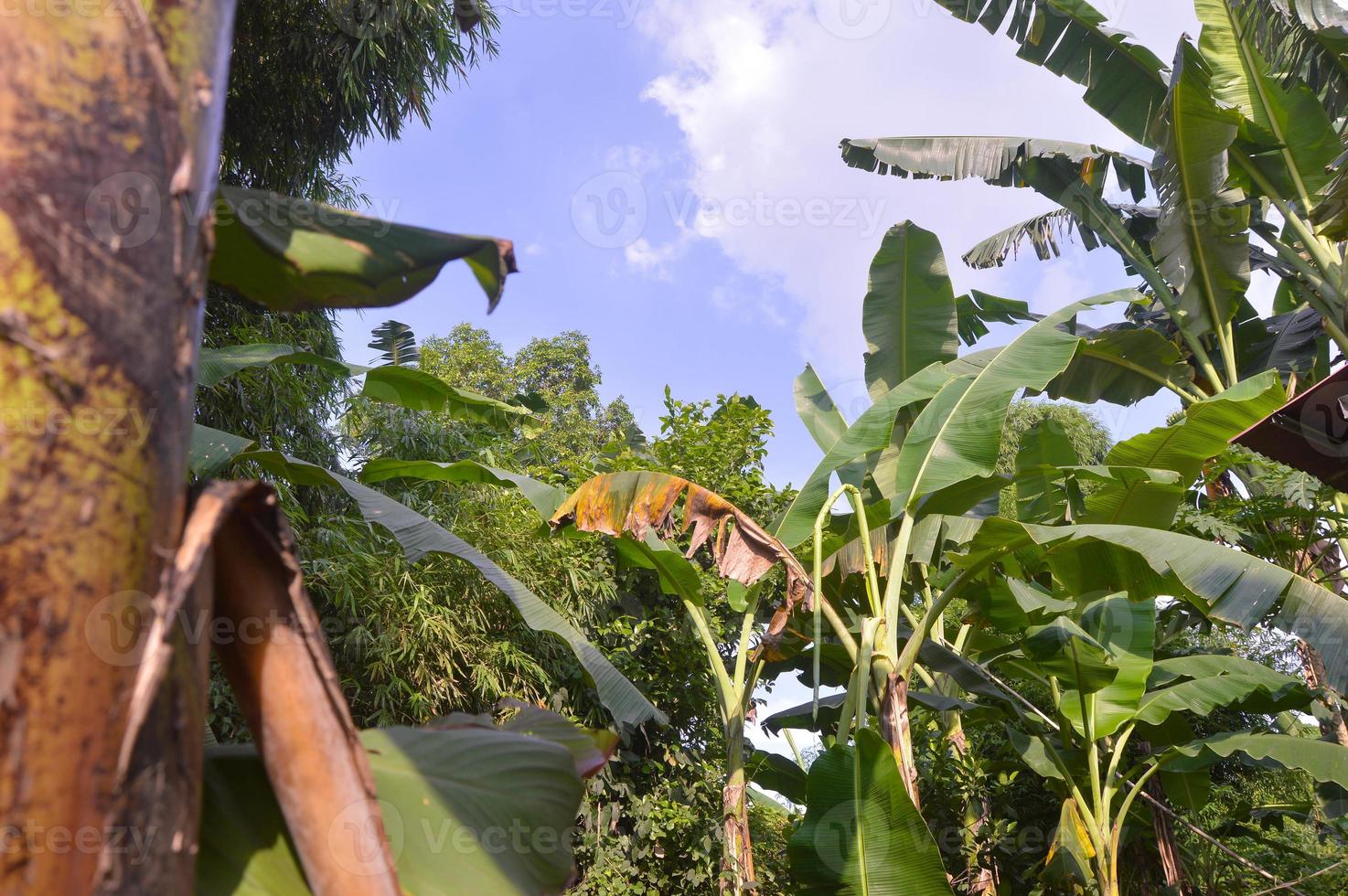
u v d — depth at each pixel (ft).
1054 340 18.99
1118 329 28.17
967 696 26.45
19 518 1.27
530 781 2.65
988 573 18.35
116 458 1.39
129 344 1.44
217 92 1.76
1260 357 26.94
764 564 13.41
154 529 1.45
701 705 22.72
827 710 24.44
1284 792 35.22
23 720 1.24
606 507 14.67
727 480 23.85
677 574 18.47
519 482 16.47
